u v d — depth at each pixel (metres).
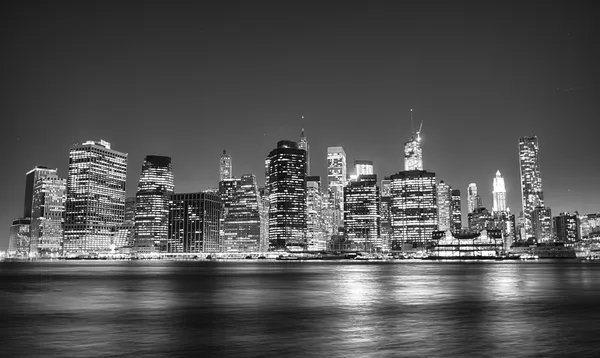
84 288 131.75
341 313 71.75
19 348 46.09
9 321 64.25
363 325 59.25
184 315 70.19
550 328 56.50
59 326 59.72
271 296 103.62
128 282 163.38
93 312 74.38
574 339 49.31
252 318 66.69
